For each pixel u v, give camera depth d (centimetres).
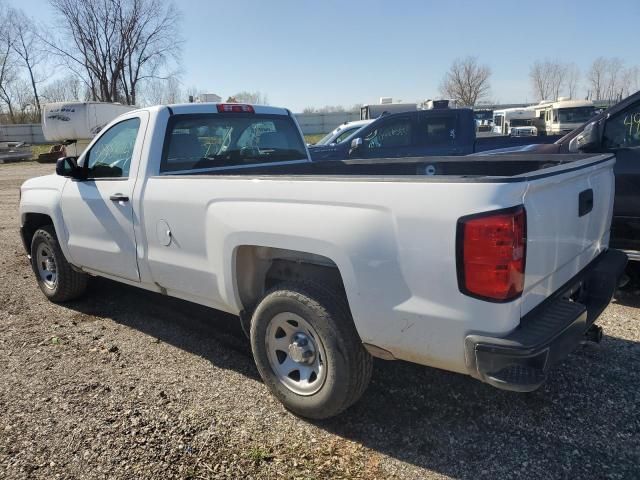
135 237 411
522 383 239
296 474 277
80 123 2078
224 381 375
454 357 259
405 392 350
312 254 314
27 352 429
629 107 500
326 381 304
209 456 292
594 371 366
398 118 1014
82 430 318
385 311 272
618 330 432
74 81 5978
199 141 437
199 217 355
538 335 245
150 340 449
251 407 340
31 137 4944
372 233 270
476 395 344
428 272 255
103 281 609
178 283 387
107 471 282
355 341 298
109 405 346
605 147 516
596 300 330
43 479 278
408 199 258
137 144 415
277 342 331
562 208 280
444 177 252
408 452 292
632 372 363
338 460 287
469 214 241
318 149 1040
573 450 287
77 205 463
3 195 1528
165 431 316
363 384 305
